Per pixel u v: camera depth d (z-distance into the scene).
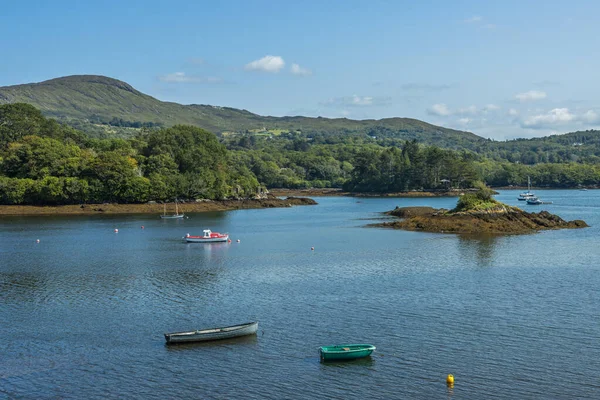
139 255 113.38
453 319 67.00
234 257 110.44
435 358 55.53
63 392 49.66
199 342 60.72
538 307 71.56
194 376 52.47
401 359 55.50
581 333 61.81
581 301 74.12
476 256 107.19
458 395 48.19
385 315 68.88
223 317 68.88
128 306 74.06
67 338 62.41
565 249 114.56
